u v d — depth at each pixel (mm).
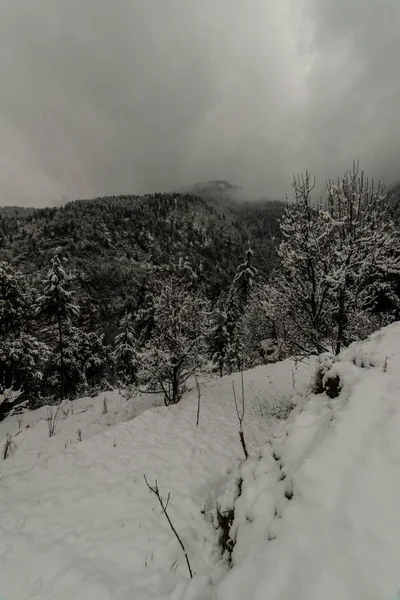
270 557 3006
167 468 7246
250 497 4348
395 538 2580
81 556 4629
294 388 14641
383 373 4352
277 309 10938
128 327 33938
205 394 14617
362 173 8852
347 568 2543
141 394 17141
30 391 25188
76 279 83000
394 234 8930
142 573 4344
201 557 4613
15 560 4539
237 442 9086
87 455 7879
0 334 22719
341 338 9719
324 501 3158
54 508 5793
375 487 3010
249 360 30609
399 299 13391
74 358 32750
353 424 3744
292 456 4215
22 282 25000
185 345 14078
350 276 9281
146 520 5461
